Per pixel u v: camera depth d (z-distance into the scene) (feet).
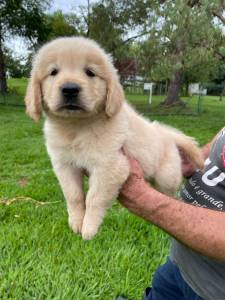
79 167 1.13
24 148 4.56
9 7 12.64
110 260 1.74
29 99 1.21
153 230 2.05
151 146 1.19
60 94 1.08
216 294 0.99
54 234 1.94
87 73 1.13
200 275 1.02
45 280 1.58
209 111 11.60
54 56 1.16
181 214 0.86
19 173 3.41
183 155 1.33
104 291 1.56
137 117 1.23
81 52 1.14
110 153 1.05
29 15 12.95
